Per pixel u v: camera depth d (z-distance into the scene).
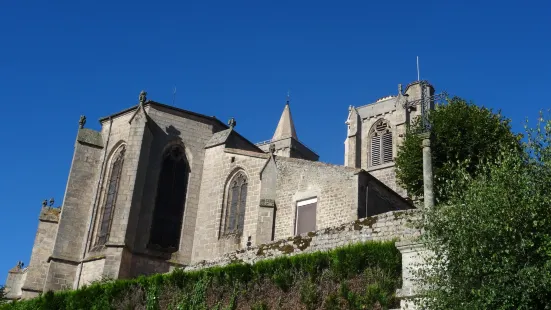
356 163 73.94
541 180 19.22
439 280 18.36
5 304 35.59
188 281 30.48
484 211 18.36
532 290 16.73
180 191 46.91
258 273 28.56
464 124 40.31
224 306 28.36
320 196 39.50
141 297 31.11
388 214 28.12
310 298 25.73
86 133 48.66
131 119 46.53
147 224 44.34
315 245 29.70
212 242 44.44
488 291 17.23
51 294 33.88
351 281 25.50
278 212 40.97
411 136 43.59
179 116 48.72
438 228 19.28
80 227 45.69
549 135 20.50
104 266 41.41
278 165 42.59
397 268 24.83
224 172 46.44
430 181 25.05
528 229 17.97
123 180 44.53
